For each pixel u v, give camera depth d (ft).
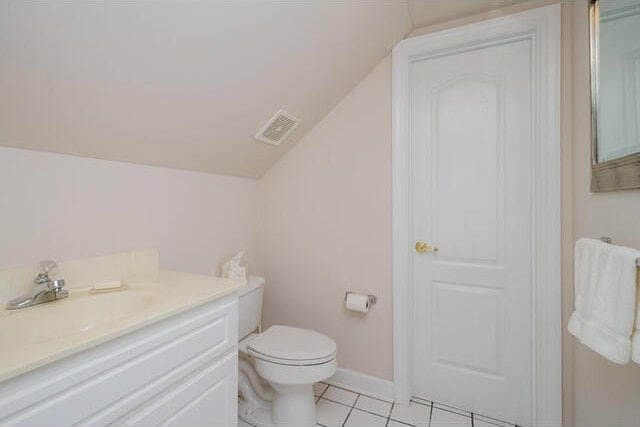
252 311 5.58
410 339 5.65
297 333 5.20
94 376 2.32
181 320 3.04
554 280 4.55
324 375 4.47
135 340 2.61
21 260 3.23
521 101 4.89
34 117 2.99
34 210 3.32
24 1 2.25
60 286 3.29
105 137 3.67
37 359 1.96
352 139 5.88
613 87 3.11
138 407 2.65
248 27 3.49
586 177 3.92
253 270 6.78
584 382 4.04
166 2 2.79
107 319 3.44
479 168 5.19
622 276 2.43
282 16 3.62
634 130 2.64
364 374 5.88
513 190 4.97
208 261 5.61
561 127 4.52
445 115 5.40
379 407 5.41
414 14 5.00
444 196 5.44
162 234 4.75
